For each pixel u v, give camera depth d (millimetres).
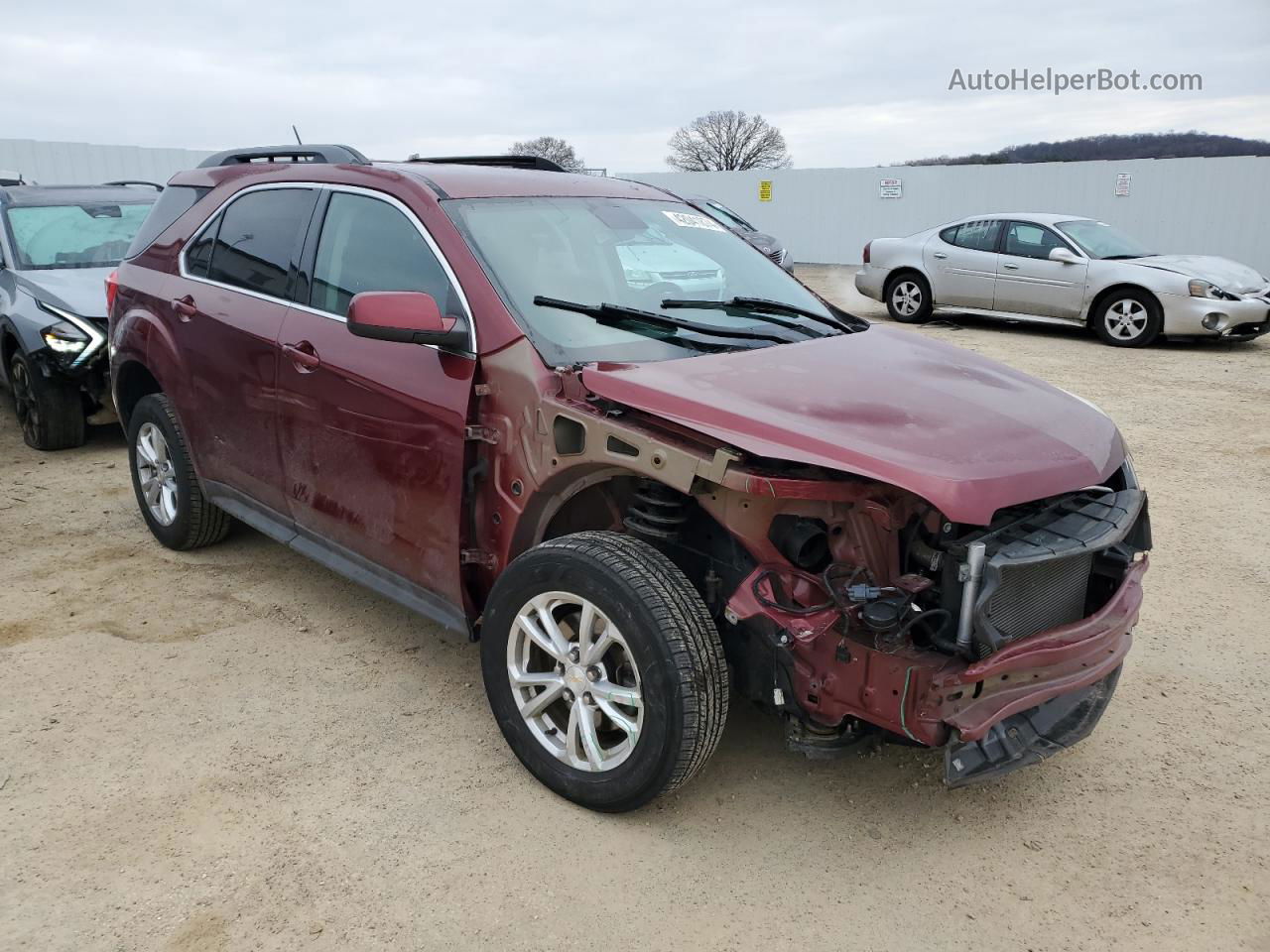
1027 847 2965
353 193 3812
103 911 2598
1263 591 4812
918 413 2857
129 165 19922
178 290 4570
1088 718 3043
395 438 3430
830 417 2758
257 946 2494
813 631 2631
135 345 4848
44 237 7867
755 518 2744
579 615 3158
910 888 2775
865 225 25562
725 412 2742
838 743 2875
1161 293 11633
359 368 3531
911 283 14297
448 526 3301
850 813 3102
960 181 23656
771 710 2977
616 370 3006
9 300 7117
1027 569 2744
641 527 3029
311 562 5047
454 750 3391
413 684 3830
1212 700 3830
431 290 3408
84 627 4273
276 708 3639
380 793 3133
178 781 3170
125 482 6398
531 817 3029
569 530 3408
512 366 3127
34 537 5355
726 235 4391
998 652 2604
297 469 3947
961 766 2711
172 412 4777
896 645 2621
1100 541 2717
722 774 3279
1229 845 2982
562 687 3041
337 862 2811
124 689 3750
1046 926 2635
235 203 4445
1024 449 2732
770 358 3266
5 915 2572
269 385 3977
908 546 2732
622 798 2914
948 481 2475
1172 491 6344
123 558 5059
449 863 2816
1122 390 9398
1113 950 2555
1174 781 3309
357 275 3689
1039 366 10688
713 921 2621
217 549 5203
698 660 2734
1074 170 21844
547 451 3043
